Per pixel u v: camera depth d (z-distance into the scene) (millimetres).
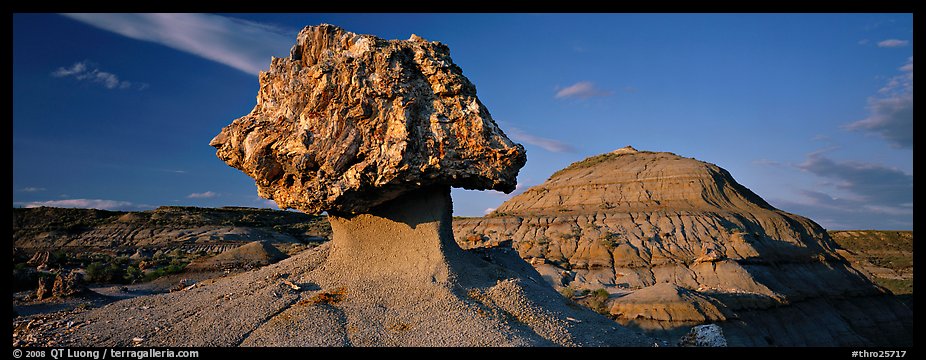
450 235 23453
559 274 82500
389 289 21219
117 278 49281
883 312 78312
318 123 21547
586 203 117125
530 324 19812
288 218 146125
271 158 22297
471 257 24125
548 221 106438
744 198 112312
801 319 67000
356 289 21375
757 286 74312
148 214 122250
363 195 21531
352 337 18172
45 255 67375
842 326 69000
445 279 21359
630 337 20625
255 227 124312
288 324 18766
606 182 121625
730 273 77688
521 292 21688
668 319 49719
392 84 21125
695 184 112750
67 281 34719
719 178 116750
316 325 18750
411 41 23328
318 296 20844
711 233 91938
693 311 50531
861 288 84375
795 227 101125
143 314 21094
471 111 21766
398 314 19656
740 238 87875
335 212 22500
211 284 25266
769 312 64938
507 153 21625
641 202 111562
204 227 115000
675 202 109312
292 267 24078
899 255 118312
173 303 22391
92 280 47969
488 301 20938
